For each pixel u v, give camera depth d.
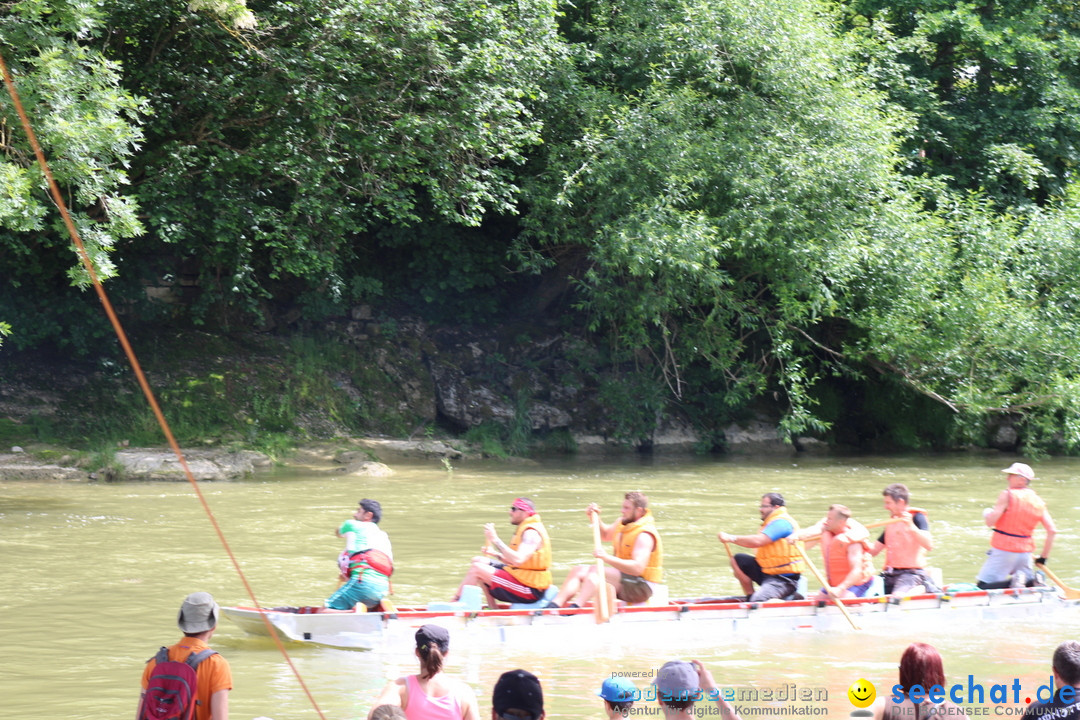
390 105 30.59
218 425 33.47
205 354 35.69
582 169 33.75
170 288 37.06
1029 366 34.84
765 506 14.39
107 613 14.05
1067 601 14.80
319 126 29.56
